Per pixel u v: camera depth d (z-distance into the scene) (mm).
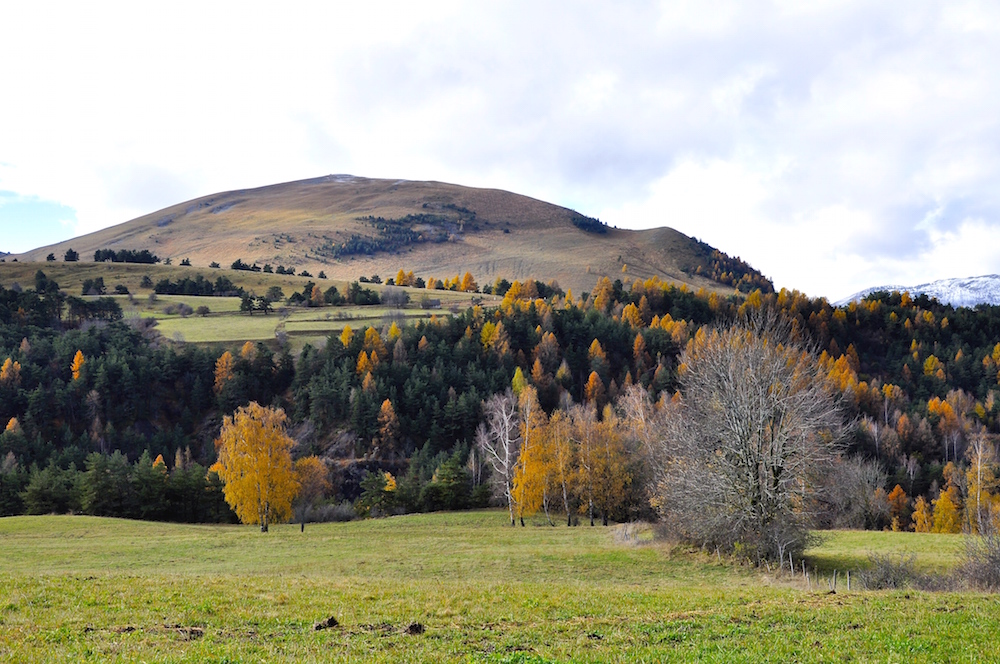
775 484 34688
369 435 119938
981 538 29188
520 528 62688
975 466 74625
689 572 34375
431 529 62094
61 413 123938
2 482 86250
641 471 66375
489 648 15031
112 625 16531
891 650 13883
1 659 12992
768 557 34688
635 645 15164
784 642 15023
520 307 174500
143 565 38688
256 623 17203
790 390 35656
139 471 87562
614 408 117938
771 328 42719
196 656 13461
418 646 15016
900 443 103875
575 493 72188
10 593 20312
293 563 38844
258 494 62719
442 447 119250
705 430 36844
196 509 86250
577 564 36969
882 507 79312
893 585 27703
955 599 20656
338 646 14852
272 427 65062
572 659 13695
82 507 82062
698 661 13422
